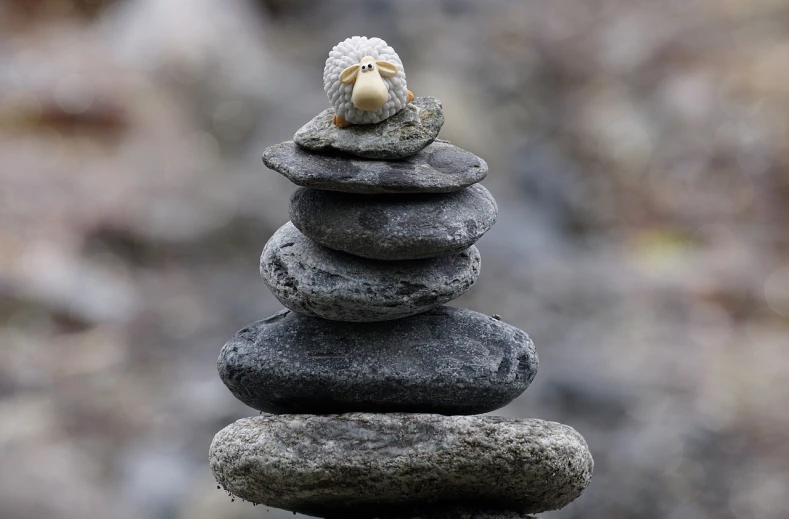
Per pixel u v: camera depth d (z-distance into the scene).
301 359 2.84
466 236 2.77
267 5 18.66
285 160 2.76
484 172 2.80
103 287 11.41
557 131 16.67
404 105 2.77
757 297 12.16
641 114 17.03
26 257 11.44
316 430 2.71
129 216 12.59
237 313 11.31
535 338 10.62
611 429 8.92
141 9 16.95
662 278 12.49
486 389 2.85
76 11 17.89
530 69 17.38
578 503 8.09
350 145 2.73
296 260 2.86
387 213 2.73
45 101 14.64
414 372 2.82
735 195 15.41
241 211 13.11
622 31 18.61
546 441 2.69
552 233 14.58
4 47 16.16
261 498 2.82
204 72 15.99
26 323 10.51
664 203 15.45
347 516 2.92
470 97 16.22
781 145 15.87
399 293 2.78
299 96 16.20
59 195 12.84
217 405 9.39
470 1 18.55
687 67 17.66
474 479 2.69
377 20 17.75
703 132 16.45
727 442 8.80
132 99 15.15
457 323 2.94
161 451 8.72
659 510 7.96
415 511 2.84
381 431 2.69
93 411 9.20
